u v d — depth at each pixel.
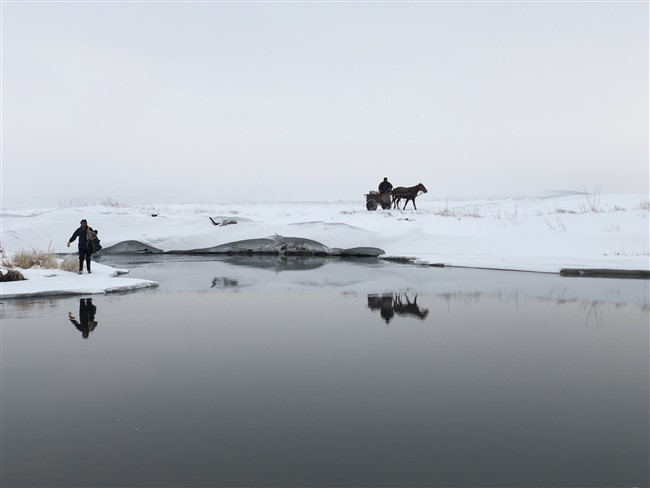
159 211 38.62
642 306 9.91
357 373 5.95
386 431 4.41
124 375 5.93
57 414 4.82
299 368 6.16
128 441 4.26
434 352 6.82
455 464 3.85
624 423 4.55
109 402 5.11
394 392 5.34
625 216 23.17
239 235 27.20
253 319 8.98
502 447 4.12
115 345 7.23
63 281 13.47
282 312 9.60
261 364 6.33
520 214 29.23
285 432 4.41
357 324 8.51
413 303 10.44
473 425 4.52
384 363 6.33
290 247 26.30
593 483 3.57
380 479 3.65
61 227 29.52
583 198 39.53
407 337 7.62
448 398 5.16
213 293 11.97
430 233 26.12
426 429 4.45
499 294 11.47
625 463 3.85
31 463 3.90
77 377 5.86
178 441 4.25
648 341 7.28
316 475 3.71
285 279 14.73
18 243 27.92
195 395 5.29
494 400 5.10
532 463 3.86
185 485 3.58
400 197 33.53
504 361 6.38
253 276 15.62
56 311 9.74
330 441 4.24
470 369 6.08
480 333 7.81
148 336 7.75
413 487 3.54
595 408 4.89
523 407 4.92
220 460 3.94
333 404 5.02
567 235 21.78
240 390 5.43
